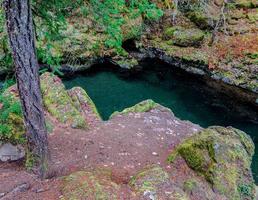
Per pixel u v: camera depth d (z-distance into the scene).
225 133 10.64
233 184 9.08
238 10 25.47
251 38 22.73
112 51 21.86
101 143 10.74
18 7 6.60
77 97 13.77
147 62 23.16
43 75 13.80
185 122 13.82
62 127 11.51
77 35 20.83
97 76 21.28
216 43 22.70
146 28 24.09
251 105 18.73
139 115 13.67
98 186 7.55
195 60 21.80
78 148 10.21
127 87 20.27
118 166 9.56
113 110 17.84
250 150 10.80
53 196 7.50
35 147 8.05
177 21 24.45
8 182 8.10
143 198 7.54
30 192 7.75
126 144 10.95
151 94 19.64
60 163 9.20
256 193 9.70
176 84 20.81
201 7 24.45
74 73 21.06
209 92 19.98
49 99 12.69
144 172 8.41
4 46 8.60
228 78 20.50
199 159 9.50
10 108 9.42
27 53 7.02
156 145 11.30
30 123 7.74
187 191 8.57
